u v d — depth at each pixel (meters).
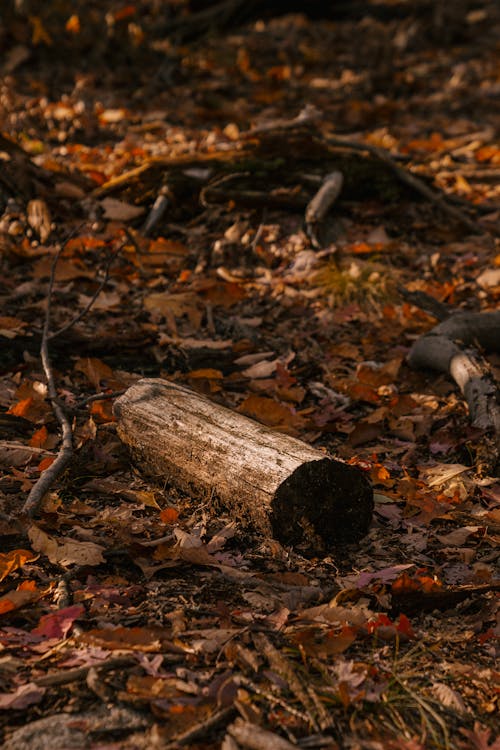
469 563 3.98
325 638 3.29
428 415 5.38
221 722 2.83
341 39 13.70
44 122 9.66
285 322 6.54
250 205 7.62
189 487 4.26
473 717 3.00
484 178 8.81
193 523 4.08
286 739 2.80
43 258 6.89
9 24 11.77
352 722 2.88
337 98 11.51
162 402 4.43
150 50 12.26
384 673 3.16
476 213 8.08
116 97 10.73
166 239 7.38
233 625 3.35
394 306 6.79
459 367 5.45
